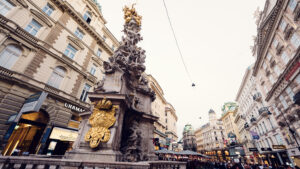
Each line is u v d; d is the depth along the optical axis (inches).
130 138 302.2
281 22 634.8
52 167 163.3
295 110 568.4
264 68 873.5
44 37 556.1
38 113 514.0
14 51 454.9
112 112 266.2
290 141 652.7
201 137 2945.4
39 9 554.3
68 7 661.9
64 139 518.0
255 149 940.0
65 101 556.7
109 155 221.9
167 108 1827.0
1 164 159.6
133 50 449.4
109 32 981.2
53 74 558.6
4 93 399.5
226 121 2198.6
